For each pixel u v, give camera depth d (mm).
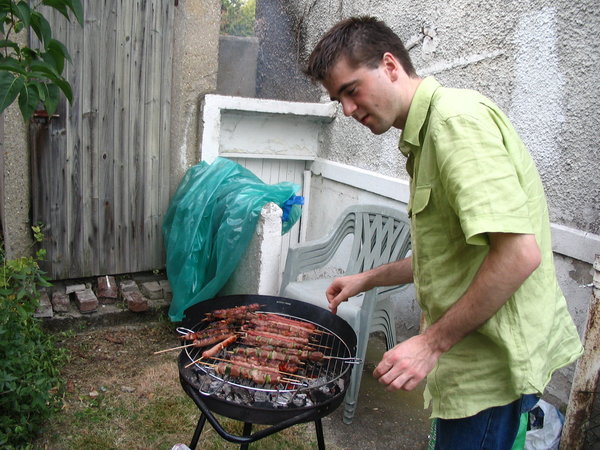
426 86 1612
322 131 4898
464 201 1413
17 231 3740
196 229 3709
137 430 2873
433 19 3625
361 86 1617
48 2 2146
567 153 2861
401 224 3379
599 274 2309
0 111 1916
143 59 3943
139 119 4031
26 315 2652
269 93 5598
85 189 3934
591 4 2660
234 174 3949
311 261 3449
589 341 2377
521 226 1372
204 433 2895
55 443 2713
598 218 2732
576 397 2449
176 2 3963
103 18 3723
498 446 1739
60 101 3689
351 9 4363
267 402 1803
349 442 2939
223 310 2332
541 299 1653
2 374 2449
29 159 3680
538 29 2934
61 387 3088
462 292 1646
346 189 4582
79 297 3877
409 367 1504
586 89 2729
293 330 2227
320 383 1936
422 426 3113
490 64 3242
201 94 4199
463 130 1453
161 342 3801
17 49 2123
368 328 2998
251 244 3604
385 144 4102
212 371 1933
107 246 4121
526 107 3053
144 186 4172
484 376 1692
